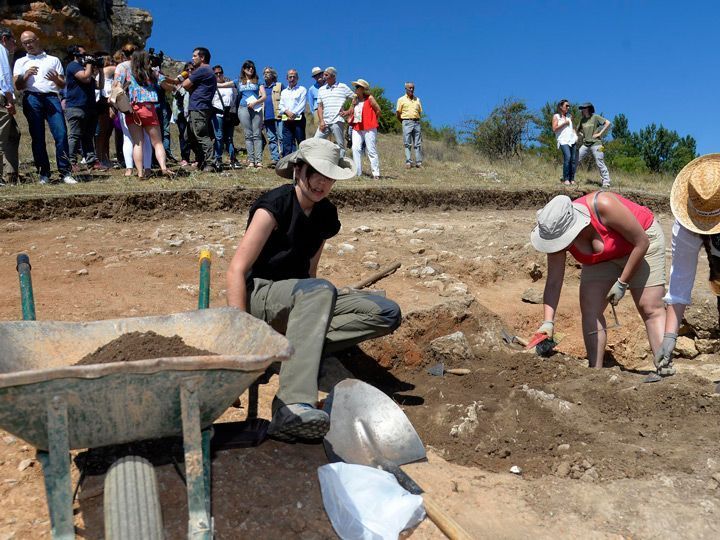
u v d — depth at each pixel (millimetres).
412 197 11391
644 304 4859
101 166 11227
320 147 3416
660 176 19734
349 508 2811
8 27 20391
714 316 6488
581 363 4980
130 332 2801
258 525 2758
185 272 6387
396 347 4816
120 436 2410
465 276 7500
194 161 13008
